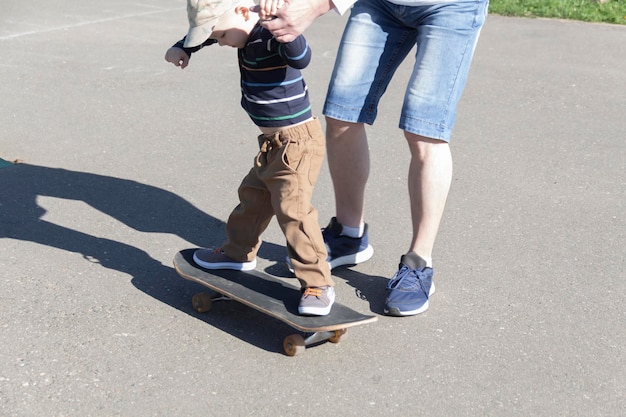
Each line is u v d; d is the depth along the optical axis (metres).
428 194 3.77
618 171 5.73
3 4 10.67
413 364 3.42
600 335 3.68
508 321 3.78
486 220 4.88
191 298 3.89
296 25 3.15
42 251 4.30
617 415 3.13
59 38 8.99
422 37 3.65
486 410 3.13
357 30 3.81
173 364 3.36
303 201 3.43
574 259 4.41
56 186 5.17
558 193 5.32
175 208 4.94
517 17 10.94
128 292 3.92
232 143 6.07
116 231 4.58
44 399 3.11
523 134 6.48
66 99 6.92
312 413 3.08
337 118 3.86
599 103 7.36
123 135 6.15
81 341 3.50
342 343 3.55
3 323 3.61
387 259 4.37
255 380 3.27
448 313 3.83
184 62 3.45
